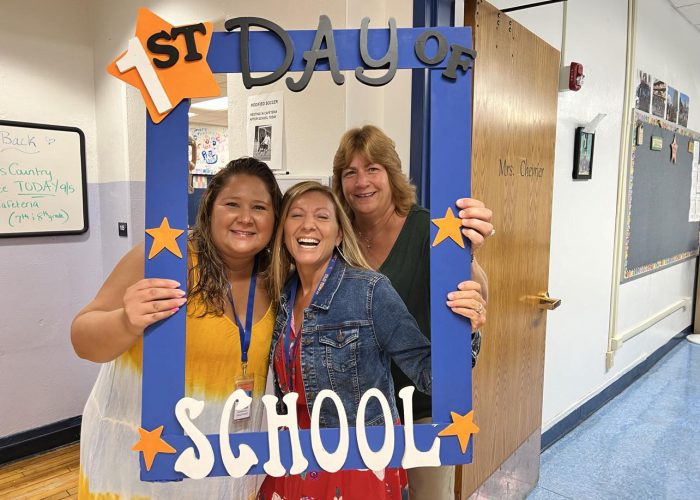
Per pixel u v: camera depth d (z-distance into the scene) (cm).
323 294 98
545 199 211
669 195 403
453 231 85
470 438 86
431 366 88
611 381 335
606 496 223
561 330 266
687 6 372
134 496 108
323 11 164
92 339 90
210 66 82
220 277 101
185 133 82
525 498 220
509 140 176
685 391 350
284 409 102
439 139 84
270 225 98
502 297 184
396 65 82
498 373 186
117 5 250
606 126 291
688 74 426
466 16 152
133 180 258
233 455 83
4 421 250
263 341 104
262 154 185
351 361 97
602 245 301
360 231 129
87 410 118
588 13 258
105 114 267
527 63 184
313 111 168
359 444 84
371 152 121
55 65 257
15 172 244
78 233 269
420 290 121
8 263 246
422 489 143
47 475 241
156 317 81
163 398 82
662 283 418
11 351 250
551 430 267
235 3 195
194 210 191
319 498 99
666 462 251
